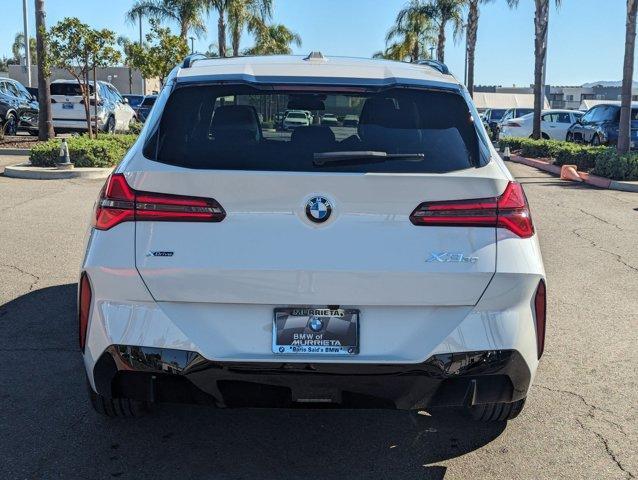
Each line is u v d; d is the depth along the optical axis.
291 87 3.28
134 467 3.35
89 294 2.98
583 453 3.56
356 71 3.48
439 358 2.88
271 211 2.83
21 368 4.48
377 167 2.97
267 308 2.86
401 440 3.68
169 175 2.85
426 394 2.93
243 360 2.83
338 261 2.83
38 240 8.02
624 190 13.91
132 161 3.02
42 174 13.63
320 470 3.36
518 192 3.02
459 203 2.90
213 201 2.83
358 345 2.87
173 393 2.94
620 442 3.68
